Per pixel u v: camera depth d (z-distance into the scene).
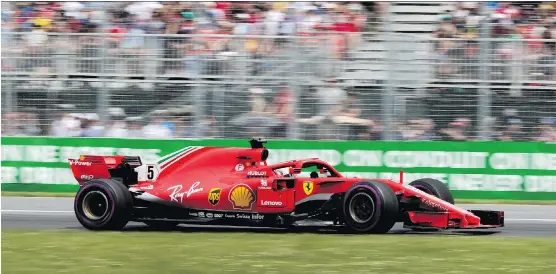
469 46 44.28
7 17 52.06
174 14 52.78
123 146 46.03
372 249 25.58
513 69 43.97
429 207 29.12
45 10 52.34
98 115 46.22
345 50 44.88
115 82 46.03
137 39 45.94
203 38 45.69
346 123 44.94
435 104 44.44
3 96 46.75
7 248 26.03
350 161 44.88
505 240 28.30
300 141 45.09
